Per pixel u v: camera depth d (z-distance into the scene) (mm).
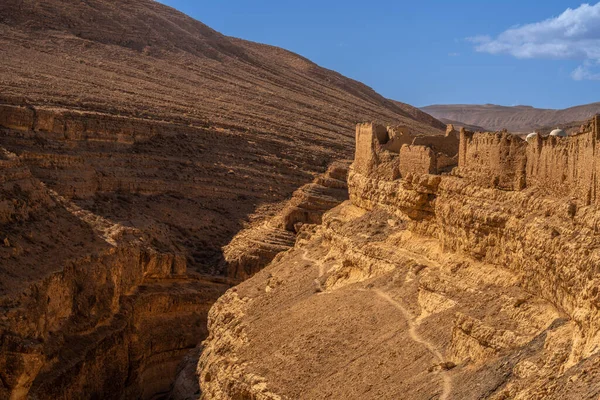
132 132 118438
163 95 157125
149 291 85062
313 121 180125
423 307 47875
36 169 99188
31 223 73750
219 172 124125
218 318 67500
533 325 38062
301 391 47094
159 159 118250
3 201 71438
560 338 34594
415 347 44375
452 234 48938
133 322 78938
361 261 58750
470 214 46500
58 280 68125
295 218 102812
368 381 44000
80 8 185625
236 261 98500
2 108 100625
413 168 59812
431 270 50000
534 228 39344
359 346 48094
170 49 197750
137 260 84875
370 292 53594
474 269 45688
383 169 66688
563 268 35812
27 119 102438
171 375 82500
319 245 72062
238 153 132625
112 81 154500
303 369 48812
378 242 59219
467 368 39344
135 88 154875
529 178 43844
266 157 135750
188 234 107500
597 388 28969
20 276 64312
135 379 76125
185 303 87000
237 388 51188
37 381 61312
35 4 175875
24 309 60062
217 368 56844
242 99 180750
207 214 113562
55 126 106188
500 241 44312
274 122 164250
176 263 91250
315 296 58812
